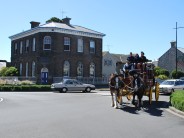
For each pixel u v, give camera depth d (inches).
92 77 2186.3
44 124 495.8
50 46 2021.4
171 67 3006.9
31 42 2127.2
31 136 404.8
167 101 908.0
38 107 748.6
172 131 448.5
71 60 2092.8
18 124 495.5
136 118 567.8
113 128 465.4
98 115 601.3
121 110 681.6
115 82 732.7
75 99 992.2
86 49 2178.9
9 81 1855.3
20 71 2268.7
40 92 1497.3
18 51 2301.9
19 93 1375.5
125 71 757.3
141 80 719.1
